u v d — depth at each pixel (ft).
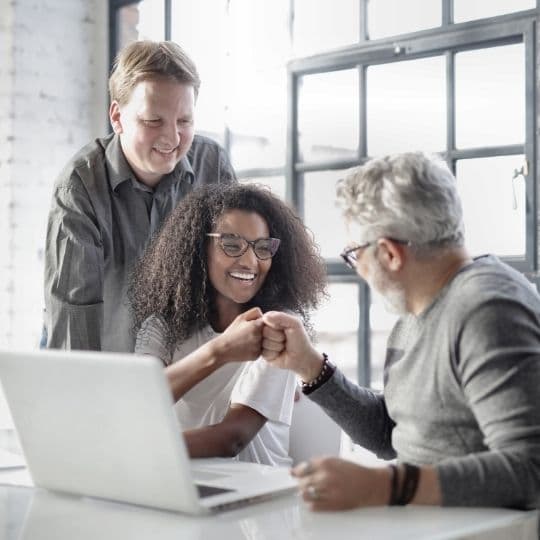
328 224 13.25
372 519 4.96
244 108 14.17
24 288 15.58
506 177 11.34
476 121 11.59
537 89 10.76
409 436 5.83
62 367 5.40
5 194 15.47
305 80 13.37
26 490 6.14
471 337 5.30
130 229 10.00
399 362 5.93
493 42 11.34
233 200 8.04
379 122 12.55
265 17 13.80
